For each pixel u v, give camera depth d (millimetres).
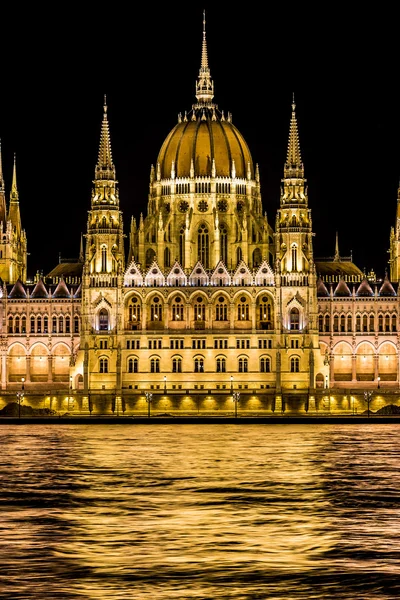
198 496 131000
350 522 114000
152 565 94938
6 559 97250
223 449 179625
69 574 91875
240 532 109125
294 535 107500
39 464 160750
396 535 107188
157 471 153000
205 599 84750
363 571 92312
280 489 135875
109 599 84562
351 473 149875
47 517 117625
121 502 126875
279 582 89312
